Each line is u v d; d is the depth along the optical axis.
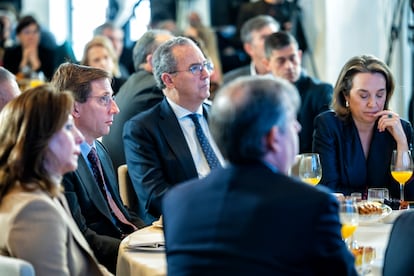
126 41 14.45
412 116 9.22
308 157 5.54
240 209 3.28
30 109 4.23
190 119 6.47
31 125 4.21
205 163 6.42
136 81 7.72
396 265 3.77
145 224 6.08
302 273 3.22
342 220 4.22
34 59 12.78
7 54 12.84
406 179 5.83
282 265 3.19
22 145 4.20
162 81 6.45
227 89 3.43
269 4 11.94
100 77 5.85
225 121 3.37
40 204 4.11
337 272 3.27
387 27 9.82
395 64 9.84
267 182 3.32
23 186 4.17
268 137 3.37
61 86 5.83
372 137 6.38
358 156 6.34
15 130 4.23
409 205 5.82
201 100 6.43
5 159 4.25
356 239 4.80
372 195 5.59
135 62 8.15
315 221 3.22
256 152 3.36
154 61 6.51
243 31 9.76
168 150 6.34
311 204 3.24
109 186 5.99
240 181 3.35
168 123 6.39
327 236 3.23
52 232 4.11
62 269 4.11
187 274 3.31
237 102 3.36
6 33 13.79
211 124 3.47
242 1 13.48
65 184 5.44
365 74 6.24
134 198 6.51
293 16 11.57
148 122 6.37
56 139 4.24
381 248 4.59
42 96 4.26
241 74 9.77
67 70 5.86
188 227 3.37
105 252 5.40
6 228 4.10
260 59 9.52
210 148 6.46
